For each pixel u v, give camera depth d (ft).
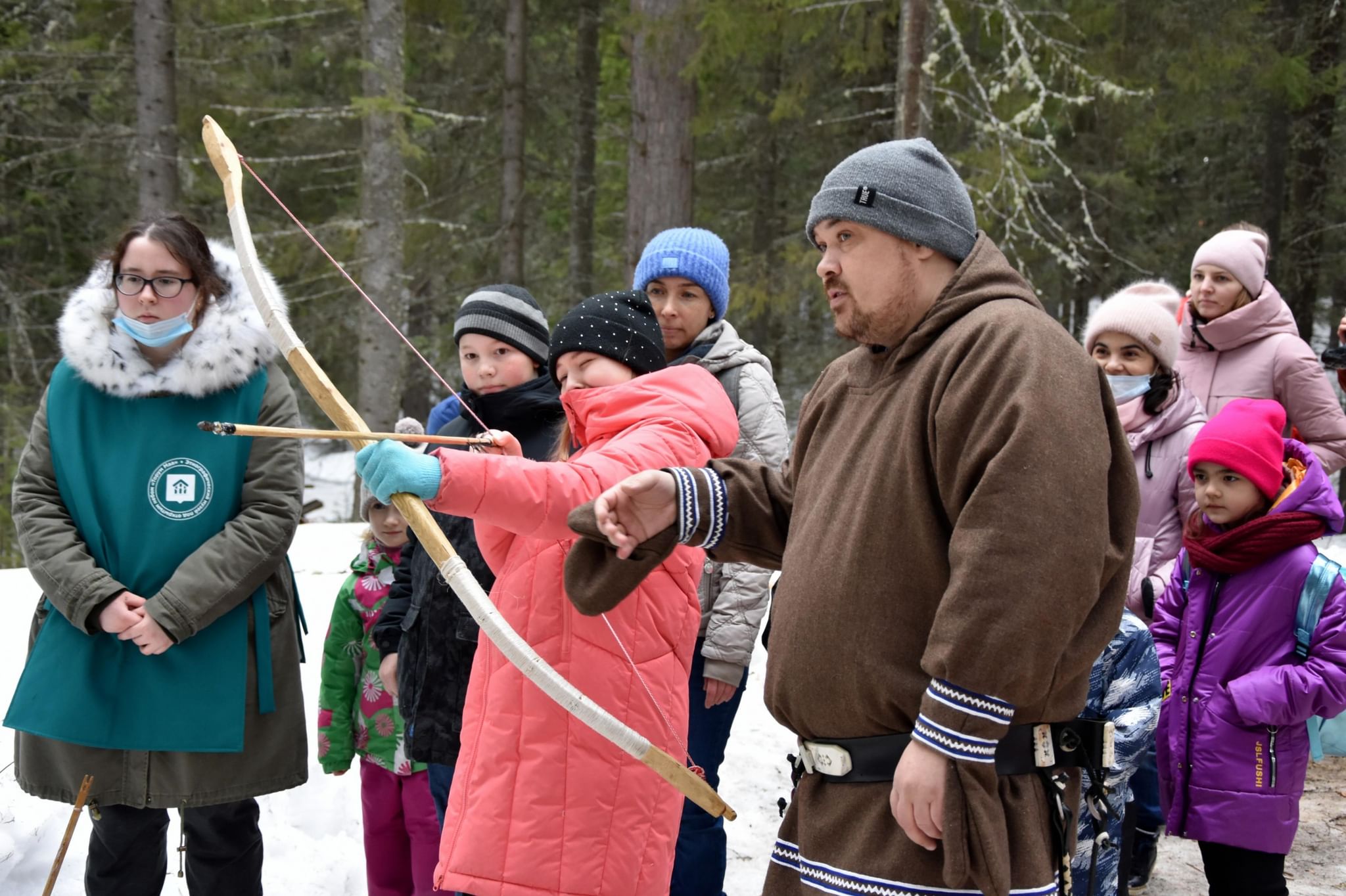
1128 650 9.53
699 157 52.37
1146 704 9.45
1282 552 10.55
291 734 10.12
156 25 40.98
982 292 6.59
